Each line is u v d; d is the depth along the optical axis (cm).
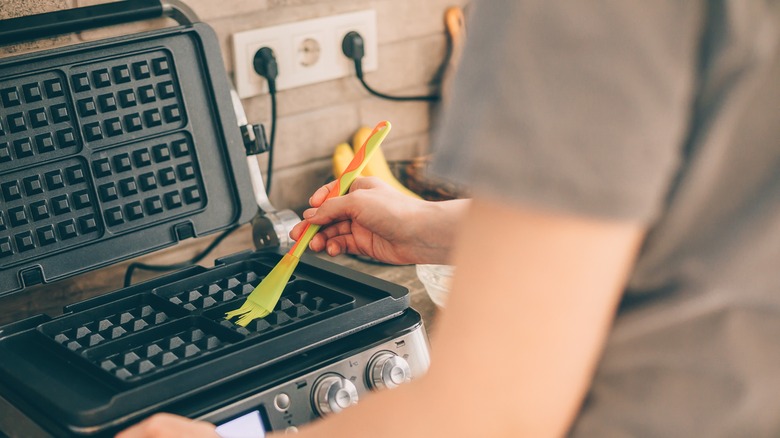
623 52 50
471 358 56
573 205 51
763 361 58
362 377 103
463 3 187
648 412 60
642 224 52
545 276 53
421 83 186
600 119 50
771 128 53
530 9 51
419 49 184
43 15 127
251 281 123
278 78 161
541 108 51
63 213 124
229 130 136
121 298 118
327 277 122
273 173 167
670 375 59
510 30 52
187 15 136
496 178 52
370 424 62
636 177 50
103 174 127
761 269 56
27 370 99
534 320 54
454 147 55
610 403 61
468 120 54
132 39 128
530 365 55
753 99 53
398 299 110
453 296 57
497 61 52
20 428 94
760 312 57
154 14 134
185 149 134
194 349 102
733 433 60
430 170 57
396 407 61
